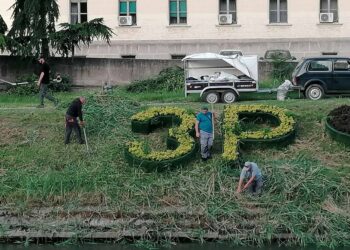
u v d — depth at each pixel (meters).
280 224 17.28
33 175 19.84
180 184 18.92
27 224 17.84
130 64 33.69
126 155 20.14
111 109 22.89
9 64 33.69
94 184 19.11
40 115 23.36
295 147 20.83
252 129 21.84
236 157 19.52
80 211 18.11
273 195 18.31
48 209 18.28
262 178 18.47
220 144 21.08
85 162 20.52
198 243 17.17
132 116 22.09
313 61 26.14
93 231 17.59
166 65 33.47
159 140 21.53
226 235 17.27
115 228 17.59
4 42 32.19
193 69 27.20
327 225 17.25
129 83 32.72
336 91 25.98
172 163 19.61
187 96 27.03
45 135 22.11
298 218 17.47
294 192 18.30
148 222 17.62
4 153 21.14
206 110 20.31
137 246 16.97
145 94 29.75
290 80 28.53
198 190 18.59
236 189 18.56
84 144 21.41
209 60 27.02
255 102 25.02
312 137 21.38
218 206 17.89
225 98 25.61
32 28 33.28
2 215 18.19
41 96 25.17
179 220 17.64
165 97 28.27
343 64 26.02
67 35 33.00
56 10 33.56
